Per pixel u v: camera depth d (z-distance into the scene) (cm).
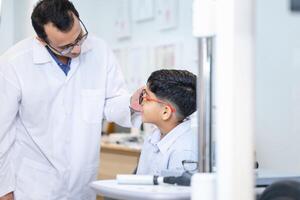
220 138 92
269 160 260
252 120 92
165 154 152
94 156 192
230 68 91
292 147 254
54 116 184
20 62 180
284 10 256
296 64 254
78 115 188
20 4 371
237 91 91
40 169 185
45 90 180
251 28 91
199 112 109
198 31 104
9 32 379
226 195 91
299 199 95
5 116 174
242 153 91
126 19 414
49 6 168
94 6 447
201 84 108
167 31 372
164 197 99
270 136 262
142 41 399
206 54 107
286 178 118
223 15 91
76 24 170
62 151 185
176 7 362
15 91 176
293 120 255
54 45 174
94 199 194
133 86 408
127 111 189
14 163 184
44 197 184
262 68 267
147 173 157
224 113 91
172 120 157
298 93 253
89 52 195
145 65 395
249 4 91
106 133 374
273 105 262
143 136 333
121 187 110
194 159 143
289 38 255
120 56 425
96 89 193
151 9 387
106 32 442
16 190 183
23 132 184
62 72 185
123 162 306
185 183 113
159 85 156
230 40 90
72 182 188
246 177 91
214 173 100
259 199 105
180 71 163
